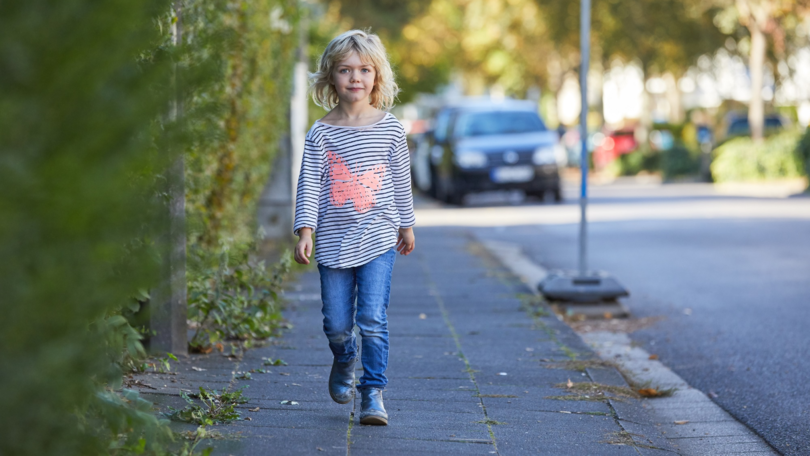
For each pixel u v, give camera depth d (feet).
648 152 142.51
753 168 105.70
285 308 30.14
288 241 49.57
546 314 29.86
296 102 51.24
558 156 84.89
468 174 83.10
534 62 165.78
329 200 16.37
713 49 122.93
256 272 25.44
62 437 9.46
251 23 33.73
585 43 32.12
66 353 8.93
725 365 24.94
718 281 39.11
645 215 69.77
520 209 79.30
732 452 17.70
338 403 17.92
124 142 9.16
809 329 29.09
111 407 11.50
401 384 20.61
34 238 8.42
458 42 167.53
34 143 8.43
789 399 21.42
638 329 30.09
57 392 8.98
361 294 16.53
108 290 9.33
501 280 37.70
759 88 109.70
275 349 23.53
